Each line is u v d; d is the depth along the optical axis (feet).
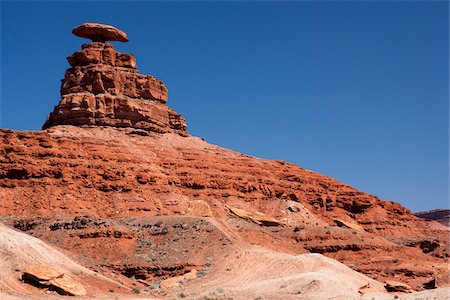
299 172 583.17
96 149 486.79
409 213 601.62
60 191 450.30
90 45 563.48
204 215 471.21
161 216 448.65
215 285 357.00
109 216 446.19
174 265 380.99
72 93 541.75
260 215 494.59
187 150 538.47
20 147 465.47
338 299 310.24
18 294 283.59
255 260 383.65
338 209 566.36
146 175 483.10
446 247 523.29
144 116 543.80
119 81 551.18
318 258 379.55
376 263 462.19
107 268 372.99
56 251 344.90
